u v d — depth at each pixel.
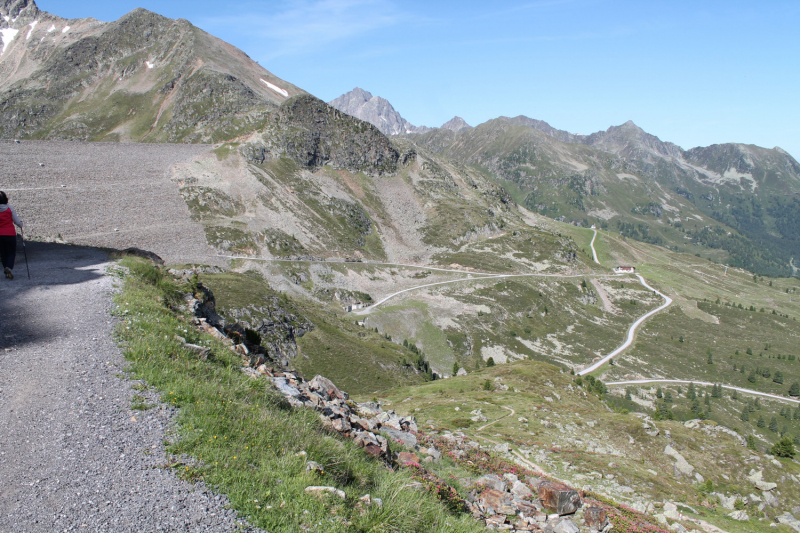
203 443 12.09
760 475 53.97
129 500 9.73
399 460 18.66
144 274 26.97
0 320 18.11
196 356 17.59
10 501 9.23
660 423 64.94
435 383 108.25
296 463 12.41
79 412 12.49
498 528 16.98
